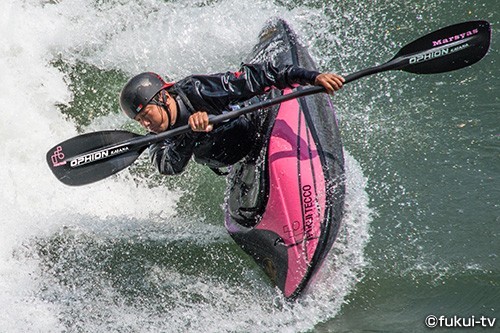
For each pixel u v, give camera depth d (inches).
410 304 711.7
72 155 753.0
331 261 772.0
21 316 786.2
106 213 945.5
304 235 749.9
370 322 705.6
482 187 813.9
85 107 1068.5
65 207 953.5
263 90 720.3
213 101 712.4
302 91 713.0
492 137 869.8
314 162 764.6
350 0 1107.3
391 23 1067.3
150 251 870.4
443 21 1050.1
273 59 882.1
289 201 754.8
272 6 1106.7
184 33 1100.5
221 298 786.8
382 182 848.9
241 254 845.8
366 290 740.0
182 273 831.7
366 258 769.6
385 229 795.4
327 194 753.6
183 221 915.4
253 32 1077.8
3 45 1085.1
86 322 772.6
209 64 1073.5
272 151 770.2
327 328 715.4
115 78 1101.1
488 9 1045.8
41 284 836.0
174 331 746.8
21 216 936.3
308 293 757.9
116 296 808.9
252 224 790.5
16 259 876.0
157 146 753.0
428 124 909.8
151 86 691.4
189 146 731.4
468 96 930.1
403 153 878.4
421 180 840.9
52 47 1110.4
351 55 1031.0
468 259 738.8
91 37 1124.5
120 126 1047.6
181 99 713.6
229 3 1112.2
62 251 884.0
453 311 691.4
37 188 967.0
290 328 728.3
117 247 882.8
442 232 776.3
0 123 1010.7
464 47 764.0
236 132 752.3
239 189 812.0
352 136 913.5
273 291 784.3
